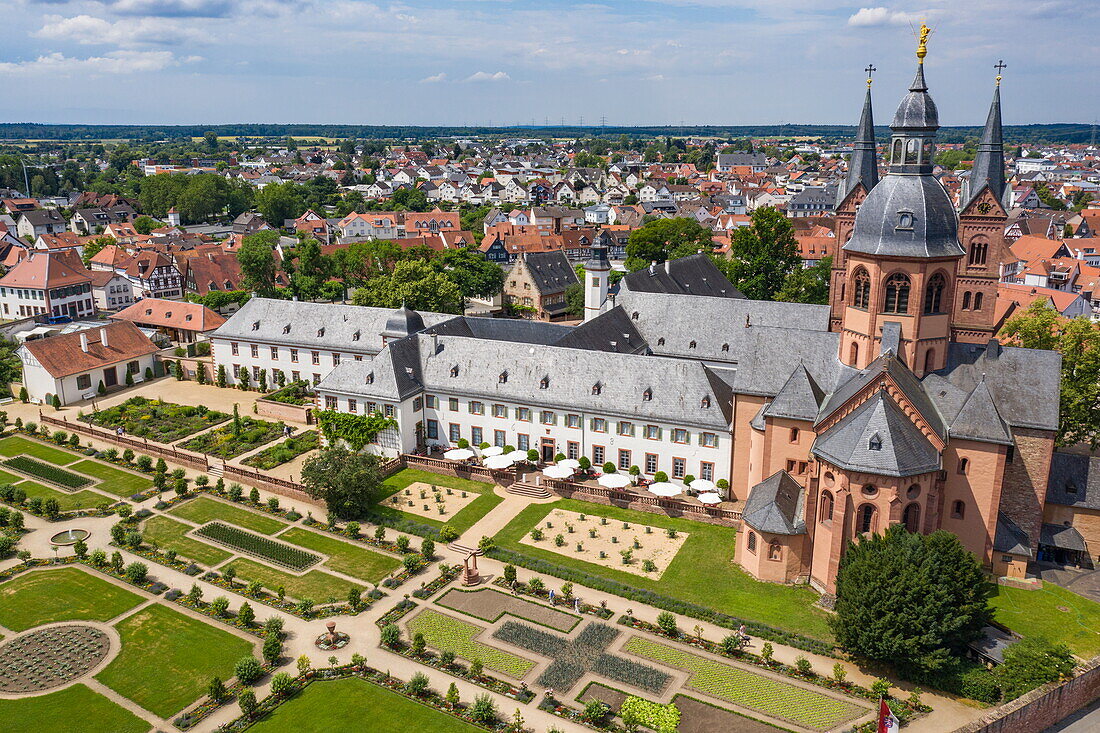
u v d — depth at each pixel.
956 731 50.38
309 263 193.38
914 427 71.94
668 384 96.25
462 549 83.44
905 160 76.56
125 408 124.38
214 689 60.09
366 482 88.81
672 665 64.94
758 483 83.81
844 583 64.50
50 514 90.25
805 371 83.19
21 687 62.53
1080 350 98.38
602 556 81.50
